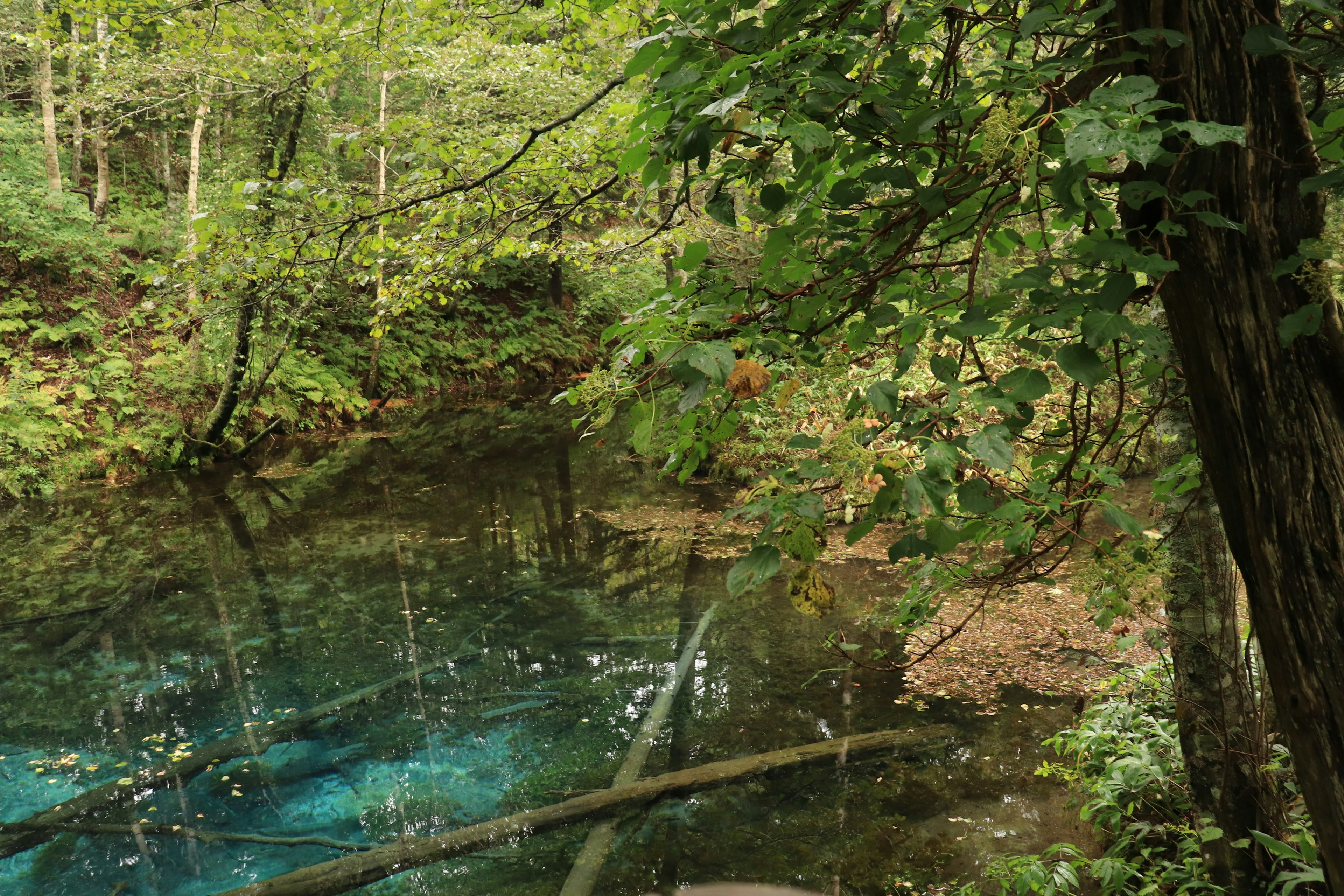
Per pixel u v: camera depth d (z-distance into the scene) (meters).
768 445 9.07
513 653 5.80
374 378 16.62
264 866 3.65
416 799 4.10
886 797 3.85
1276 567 1.26
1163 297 1.31
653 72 1.39
